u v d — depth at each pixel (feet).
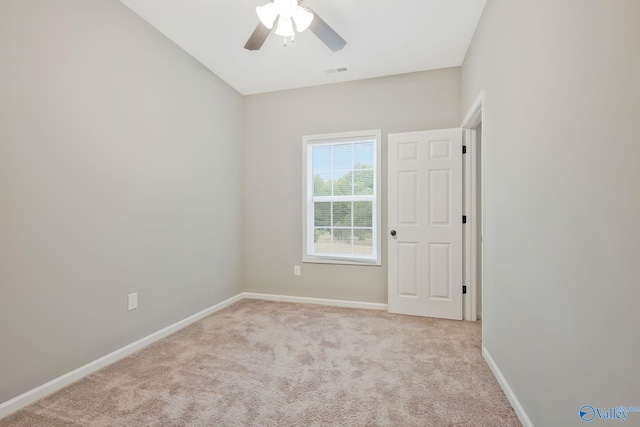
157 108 8.14
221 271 10.98
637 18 2.53
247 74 10.66
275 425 4.82
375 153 10.91
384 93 10.82
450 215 9.79
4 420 4.90
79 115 6.18
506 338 5.69
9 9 5.06
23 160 5.26
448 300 9.80
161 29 8.10
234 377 6.23
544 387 4.22
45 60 5.57
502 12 5.89
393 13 7.41
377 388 5.83
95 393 5.66
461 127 9.72
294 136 11.85
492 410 5.20
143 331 7.71
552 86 4.00
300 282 11.78
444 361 6.91
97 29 6.52
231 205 11.60
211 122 10.42
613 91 2.83
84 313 6.30
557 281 3.88
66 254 5.95
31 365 5.38
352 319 9.73
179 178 8.96
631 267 2.62
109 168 6.82
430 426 4.80
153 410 5.17
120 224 7.10
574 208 3.51
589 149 3.22
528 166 4.75
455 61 9.79
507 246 5.67
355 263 11.07
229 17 7.59
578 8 3.40
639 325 2.53
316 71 10.44
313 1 6.94
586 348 3.27
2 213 5.00
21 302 5.25
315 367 6.64
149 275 7.90
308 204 11.74
